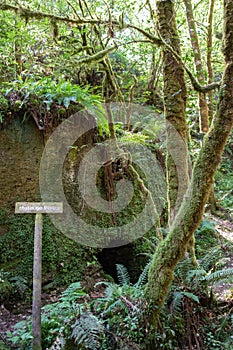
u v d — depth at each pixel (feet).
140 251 13.21
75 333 7.19
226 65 7.52
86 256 12.05
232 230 18.34
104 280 11.80
